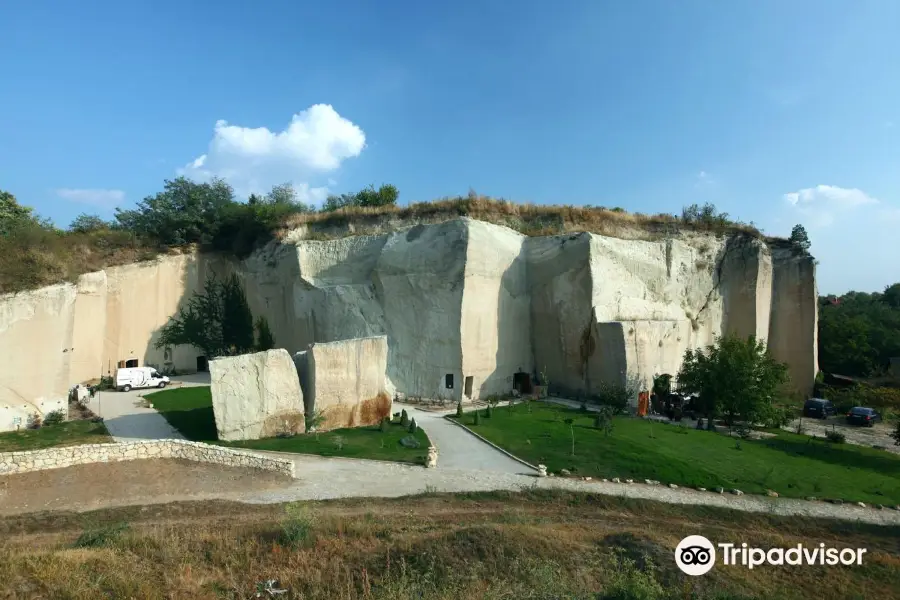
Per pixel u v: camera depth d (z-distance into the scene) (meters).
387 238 30.02
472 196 31.69
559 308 28.92
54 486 13.38
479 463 16.86
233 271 37.44
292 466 14.84
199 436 18.50
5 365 19.50
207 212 38.44
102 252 32.91
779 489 16.27
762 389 22.84
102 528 10.66
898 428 22.19
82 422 20.66
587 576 8.72
